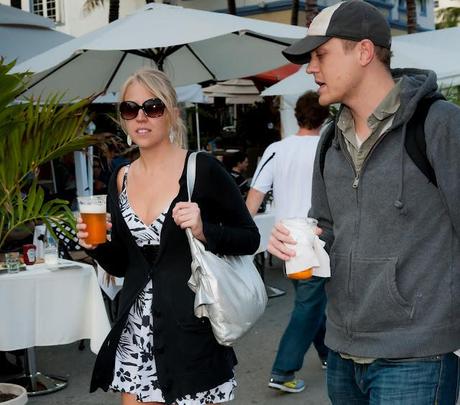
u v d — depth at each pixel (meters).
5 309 5.32
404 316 2.48
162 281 3.03
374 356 2.53
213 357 3.03
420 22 30.81
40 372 6.21
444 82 10.81
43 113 4.36
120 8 24.00
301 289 5.32
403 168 2.47
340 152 2.67
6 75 4.19
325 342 2.76
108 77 8.01
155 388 3.08
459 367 2.57
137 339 3.07
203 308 2.93
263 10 22.73
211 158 3.17
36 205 4.60
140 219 3.11
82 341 6.91
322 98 2.64
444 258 2.47
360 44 2.53
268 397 5.46
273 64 8.02
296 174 5.46
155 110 3.11
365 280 2.55
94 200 3.12
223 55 8.02
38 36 11.54
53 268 5.54
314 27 2.61
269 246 2.64
